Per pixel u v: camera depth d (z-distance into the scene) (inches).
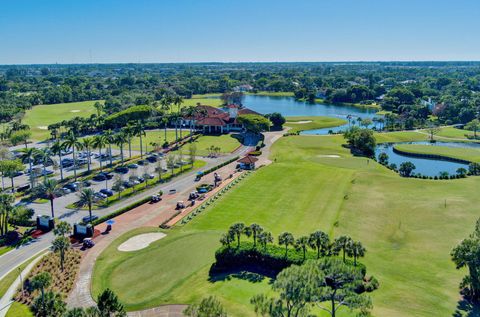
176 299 2207.2
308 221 3245.6
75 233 3147.1
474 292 2082.9
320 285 1649.9
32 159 4881.9
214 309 1648.6
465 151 6220.5
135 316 2074.3
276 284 1621.6
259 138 7057.1
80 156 5812.0
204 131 7598.4
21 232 3255.4
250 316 1959.9
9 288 2405.3
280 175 4581.7
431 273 2391.7
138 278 2471.7
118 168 5054.1
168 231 3179.1
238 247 2524.6
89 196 3385.8
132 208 3725.4
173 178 4662.9
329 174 4571.9
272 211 3499.0
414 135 7632.9
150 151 6146.7
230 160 5433.1
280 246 2620.6
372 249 2743.6
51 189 3545.8
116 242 3004.4
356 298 1692.9
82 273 2568.9
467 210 3326.8
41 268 2623.0
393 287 2213.3
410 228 3065.9
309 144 6422.2
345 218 3257.9
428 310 1973.4
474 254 2026.3
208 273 2461.9
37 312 2129.7
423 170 5329.7
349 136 6382.9
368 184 4119.1
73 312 1752.0
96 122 7819.9
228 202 3764.8
